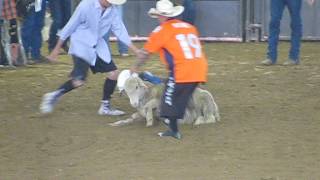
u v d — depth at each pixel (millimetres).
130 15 27234
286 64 19125
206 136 11430
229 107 13633
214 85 15961
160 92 12031
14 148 10898
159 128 11953
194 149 10711
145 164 9977
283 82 16312
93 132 11758
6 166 9992
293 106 13680
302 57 20938
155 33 10883
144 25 27188
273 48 19047
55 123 12406
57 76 17578
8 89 15719
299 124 12227
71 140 11297
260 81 16500
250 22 26484
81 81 12531
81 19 12195
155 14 10914
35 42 19859
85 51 12258
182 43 10820
